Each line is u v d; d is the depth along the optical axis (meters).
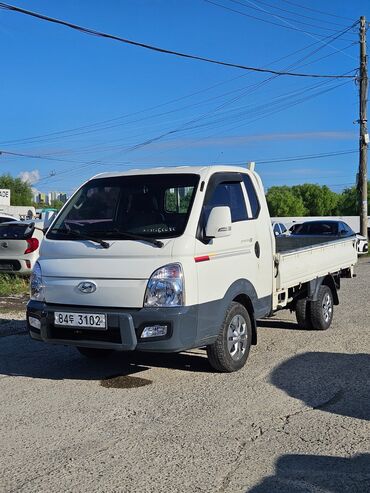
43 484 3.90
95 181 6.80
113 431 4.82
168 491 3.77
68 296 5.89
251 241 6.70
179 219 5.89
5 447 4.54
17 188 73.19
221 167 6.58
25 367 6.95
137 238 5.80
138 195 6.31
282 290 7.49
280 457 4.27
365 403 5.44
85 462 4.23
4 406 5.52
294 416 5.12
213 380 6.22
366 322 9.45
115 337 5.66
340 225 19.97
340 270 9.77
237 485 3.84
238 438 4.63
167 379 6.30
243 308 6.54
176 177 6.29
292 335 8.50
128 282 5.65
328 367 6.69
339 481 3.88
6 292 12.50
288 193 92.19
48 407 5.46
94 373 6.62
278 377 6.30
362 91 25.45
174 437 4.67
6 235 13.12
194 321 5.68
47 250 6.21
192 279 5.66
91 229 6.22
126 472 4.05
